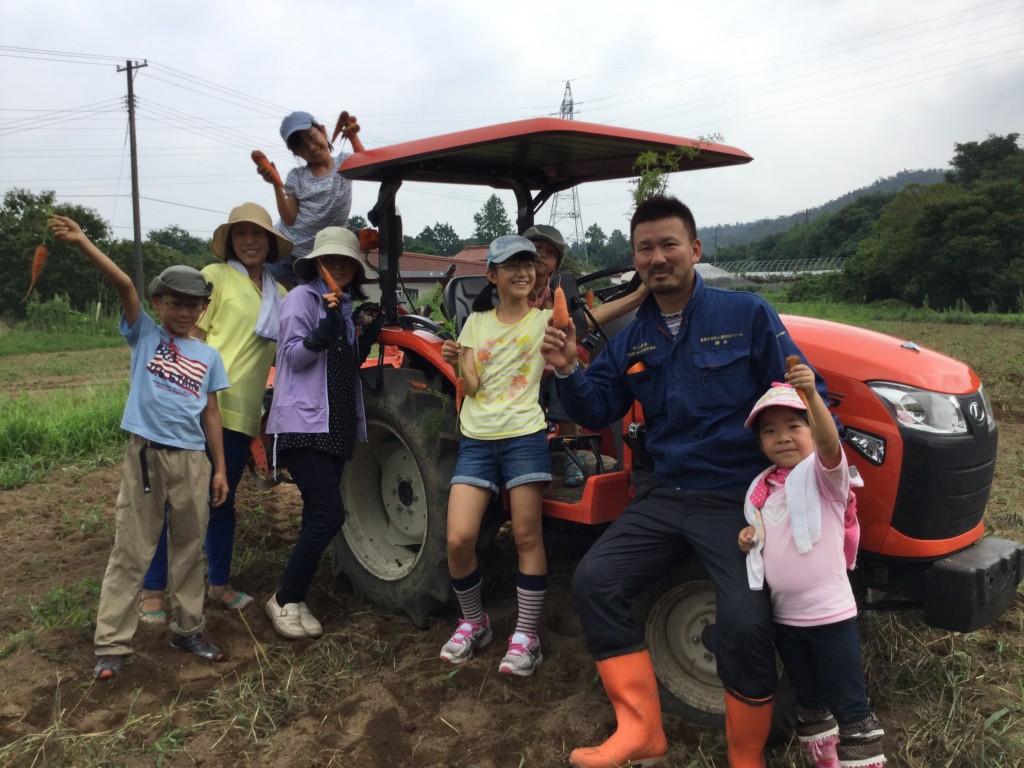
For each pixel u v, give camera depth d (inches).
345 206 175.2
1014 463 241.1
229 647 138.2
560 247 137.8
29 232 1341.0
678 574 111.7
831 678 93.6
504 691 122.5
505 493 130.3
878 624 132.0
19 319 1283.2
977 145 2613.2
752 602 94.7
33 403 371.2
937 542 106.1
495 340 125.6
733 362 103.8
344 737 110.9
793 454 96.0
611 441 149.6
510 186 167.3
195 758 108.0
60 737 110.7
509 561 157.1
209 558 152.6
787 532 94.2
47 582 168.1
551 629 143.7
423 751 109.1
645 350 109.6
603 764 99.9
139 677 126.9
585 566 105.8
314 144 170.6
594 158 150.9
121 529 127.3
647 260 104.1
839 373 112.2
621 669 102.8
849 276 1445.6
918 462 105.3
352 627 144.9
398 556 155.6
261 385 150.0
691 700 113.2
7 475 244.7
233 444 148.1
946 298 1270.9
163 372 127.8
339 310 133.8
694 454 105.4
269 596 159.6
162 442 127.0
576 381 110.1
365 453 158.9
